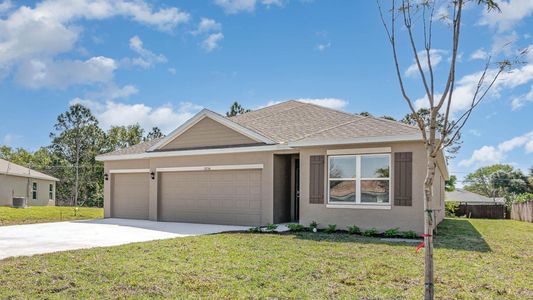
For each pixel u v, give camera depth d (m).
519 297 5.57
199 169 16.58
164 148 17.72
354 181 12.80
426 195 4.48
